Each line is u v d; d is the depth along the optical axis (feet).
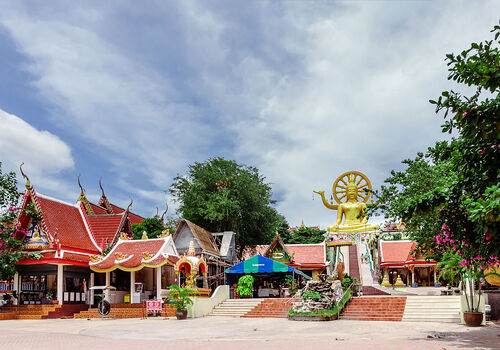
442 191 40.93
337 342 47.65
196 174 161.48
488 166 38.65
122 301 107.14
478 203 30.19
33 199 106.93
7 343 50.34
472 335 51.24
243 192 158.81
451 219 42.65
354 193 184.14
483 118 35.83
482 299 65.10
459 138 43.78
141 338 55.47
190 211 156.66
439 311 75.46
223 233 149.07
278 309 89.15
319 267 157.48
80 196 150.71
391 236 197.88
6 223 102.32
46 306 99.66
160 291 102.68
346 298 85.40
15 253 99.55
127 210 140.15
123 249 109.70
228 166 163.22
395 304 81.25
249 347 45.01
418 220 59.72
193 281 97.25
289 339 51.98
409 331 57.41
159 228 159.94
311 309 78.33
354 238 173.17
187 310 87.40
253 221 162.50
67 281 116.26
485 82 35.14
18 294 106.52
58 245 104.12
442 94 38.24
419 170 66.28
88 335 59.57
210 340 52.60
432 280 173.17
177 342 50.72
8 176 105.70
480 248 40.40
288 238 244.42
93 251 116.06
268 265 102.53
